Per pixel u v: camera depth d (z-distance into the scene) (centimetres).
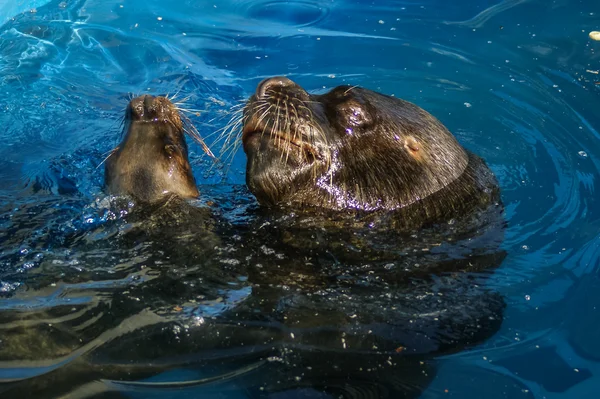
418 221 491
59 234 470
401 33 863
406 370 404
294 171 486
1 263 443
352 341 414
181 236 465
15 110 691
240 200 526
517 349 423
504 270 481
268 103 482
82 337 404
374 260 467
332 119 496
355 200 489
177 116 529
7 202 516
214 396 387
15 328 403
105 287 429
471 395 393
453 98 729
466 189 517
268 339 411
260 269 450
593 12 887
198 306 422
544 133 669
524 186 586
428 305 441
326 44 841
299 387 391
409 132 508
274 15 919
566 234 522
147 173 493
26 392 379
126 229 470
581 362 416
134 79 768
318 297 436
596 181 592
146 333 408
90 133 657
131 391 388
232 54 823
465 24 877
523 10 900
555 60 793
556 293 465
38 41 830
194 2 946
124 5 928
